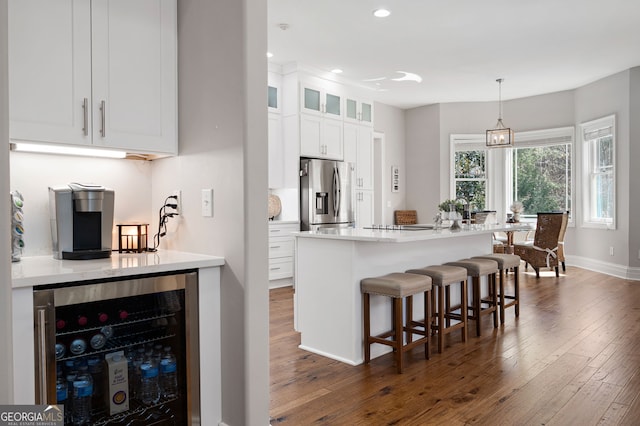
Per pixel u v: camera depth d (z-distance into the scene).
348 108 6.66
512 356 3.03
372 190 7.07
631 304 4.52
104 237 1.91
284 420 2.16
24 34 1.59
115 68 1.85
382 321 3.19
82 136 1.74
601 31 4.74
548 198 7.50
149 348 1.82
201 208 2.02
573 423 2.09
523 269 6.97
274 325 3.93
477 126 7.94
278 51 5.32
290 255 5.66
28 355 1.40
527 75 6.34
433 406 2.29
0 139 0.91
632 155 5.96
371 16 4.32
